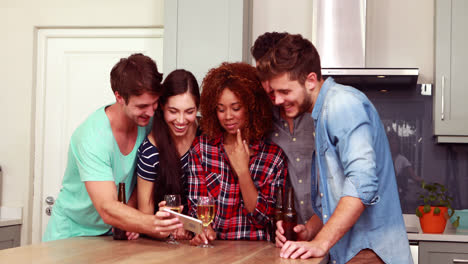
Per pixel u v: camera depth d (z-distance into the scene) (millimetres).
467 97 3545
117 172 2307
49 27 4223
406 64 3824
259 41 2371
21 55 4207
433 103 3770
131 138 2334
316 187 2186
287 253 1829
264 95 2336
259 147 2379
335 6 3621
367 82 3633
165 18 3469
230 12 3416
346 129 1842
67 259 1749
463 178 3766
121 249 1989
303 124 2449
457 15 3564
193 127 2451
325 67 3594
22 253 1869
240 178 2293
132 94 2068
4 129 4199
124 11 4090
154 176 2312
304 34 3922
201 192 2350
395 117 3855
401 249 1973
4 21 4234
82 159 2197
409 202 3816
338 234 1814
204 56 3426
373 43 3850
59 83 4230
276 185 2346
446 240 3246
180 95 2234
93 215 2342
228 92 2240
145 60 2102
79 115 4207
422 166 3812
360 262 1979
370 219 1950
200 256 1862
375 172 1816
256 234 2322
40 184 4184
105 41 4191
